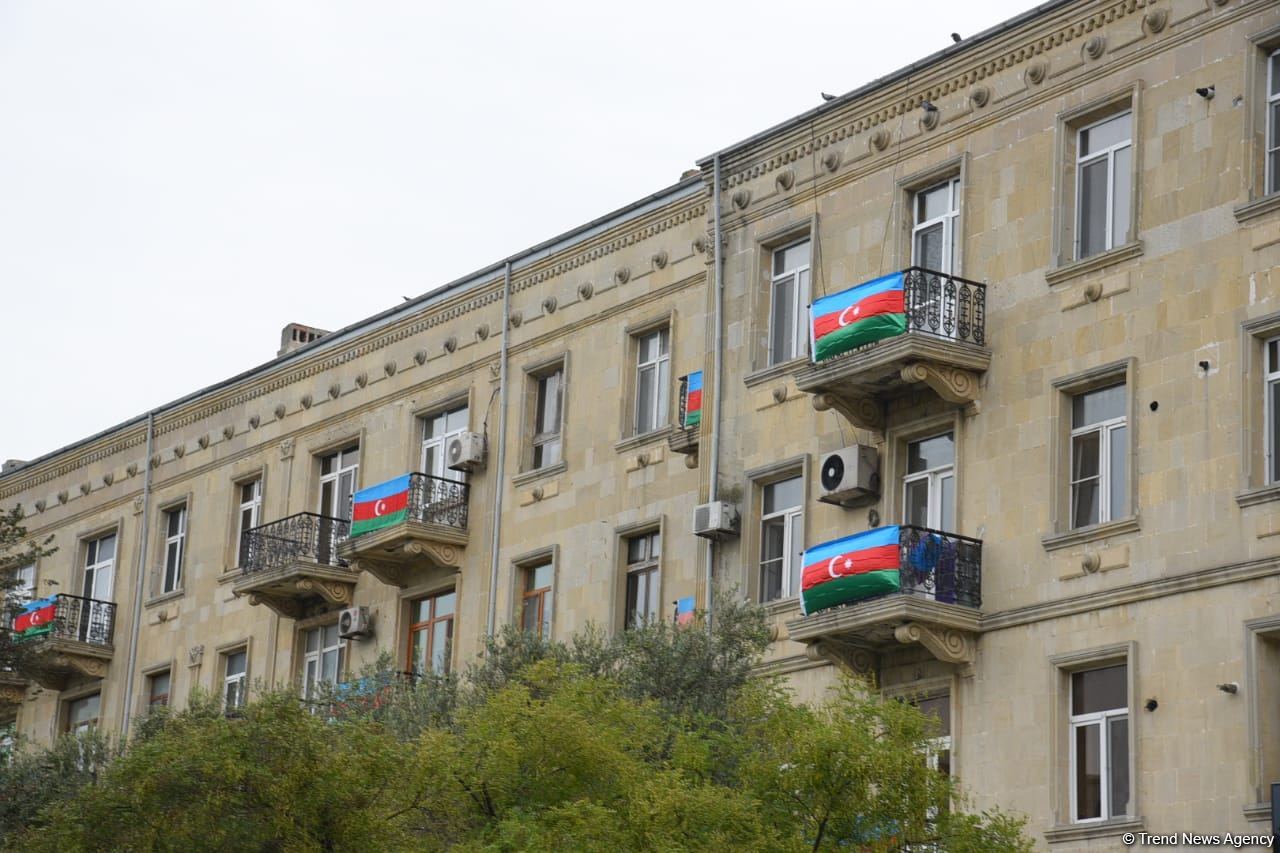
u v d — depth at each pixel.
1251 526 35.56
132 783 32.62
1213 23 37.91
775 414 44.16
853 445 42.09
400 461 53.75
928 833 31.61
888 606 38.88
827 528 42.59
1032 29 40.72
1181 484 36.69
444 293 53.59
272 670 55.97
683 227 47.66
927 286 40.25
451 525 50.97
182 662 59.34
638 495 47.09
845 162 43.97
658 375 47.94
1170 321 37.50
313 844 31.84
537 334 50.78
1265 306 36.19
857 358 40.56
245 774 32.16
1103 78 39.50
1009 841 31.84
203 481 60.62
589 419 48.84
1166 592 36.44
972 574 39.41
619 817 31.83
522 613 49.47
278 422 58.22
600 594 47.28
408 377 54.19
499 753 32.66
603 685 34.72
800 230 44.62
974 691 38.97
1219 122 37.47
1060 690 37.72
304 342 63.09
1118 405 38.38
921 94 42.72
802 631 40.31
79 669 61.91
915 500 41.41
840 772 31.27
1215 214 37.22
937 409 40.97
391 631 52.41
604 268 49.47
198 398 61.19
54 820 33.38
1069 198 39.78
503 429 50.81
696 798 31.28
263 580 54.38
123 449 63.94
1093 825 36.44
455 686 41.84
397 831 32.34
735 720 35.97
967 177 41.47
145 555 61.78
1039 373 39.34
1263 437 36.03
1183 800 35.41
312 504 56.62
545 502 49.34
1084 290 38.91
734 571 44.06
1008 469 39.47
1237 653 35.25
